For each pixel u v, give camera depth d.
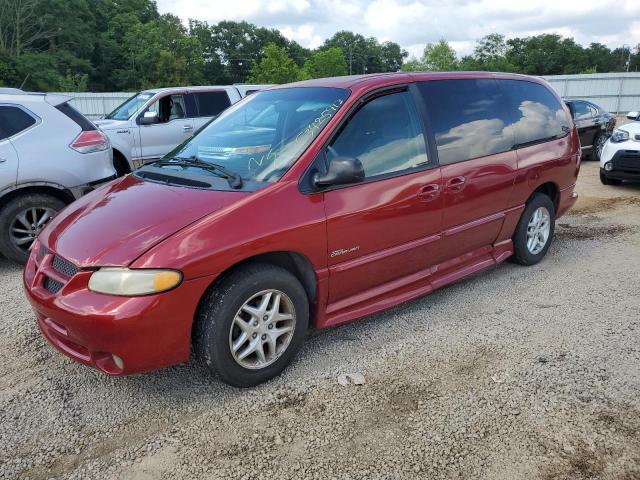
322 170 3.37
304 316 3.36
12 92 5.66
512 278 5.03
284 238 3.13
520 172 4.73
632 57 117.56
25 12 65.25
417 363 3.51
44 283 3.08
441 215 4.06
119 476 2.56
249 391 3.23
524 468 2.55
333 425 2.89
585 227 6.95
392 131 3.81
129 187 3.61
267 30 117.75
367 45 134.00
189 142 4.21
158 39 79.19
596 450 2.66
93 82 81.00
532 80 5.28
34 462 2.66
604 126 13.70
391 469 2.56
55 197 5.60
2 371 3.51
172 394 3.22
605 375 3.32
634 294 4.60
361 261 3.59
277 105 4.00
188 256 2.82
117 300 2.73
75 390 3.28
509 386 3.22
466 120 4.35
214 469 2.59
